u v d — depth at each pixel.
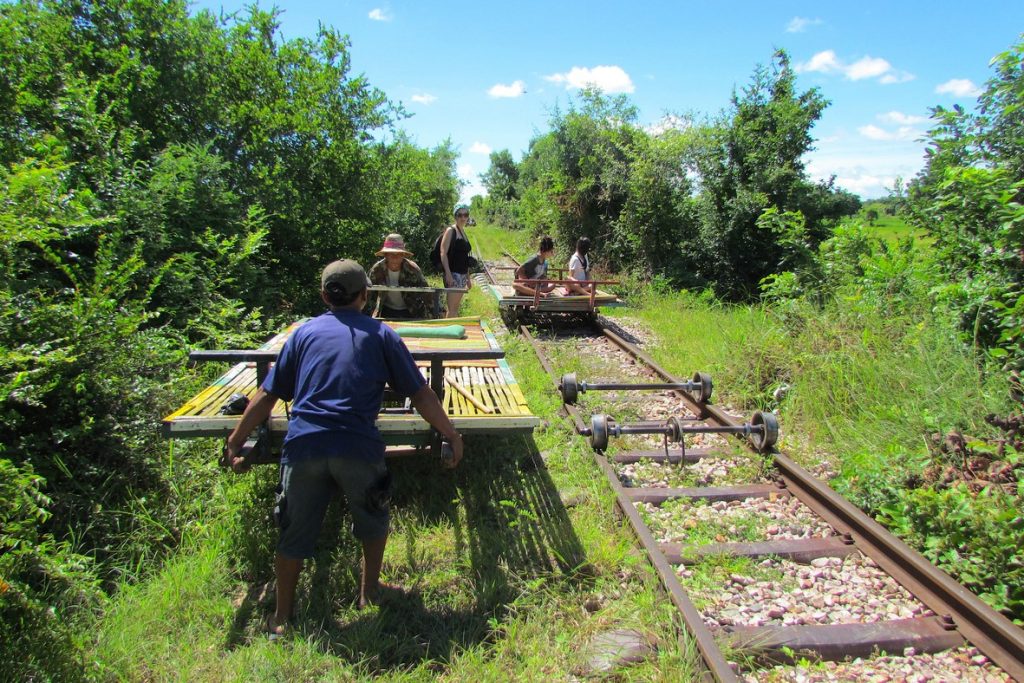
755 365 7.03
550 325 10.97
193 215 7.65
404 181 17.27
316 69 11.03
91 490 3.88
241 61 9.98
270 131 10.20
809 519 4.39
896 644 3.15
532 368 7.86
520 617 3.34
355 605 3.42
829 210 13.92
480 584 3.61
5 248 4.70
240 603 3.43
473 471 4.89
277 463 4.11
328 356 3.15
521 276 10.71
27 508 3.21
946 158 6.90
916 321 6.67
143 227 6.70
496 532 4.15
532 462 5.17
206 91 9.67
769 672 2.99
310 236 10.30
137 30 8.67
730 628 3.25
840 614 3.42
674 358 8.41
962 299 6.23
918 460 4.69
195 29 9.68
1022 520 3.59
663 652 3.03
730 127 14.65
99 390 4.27
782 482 4.89
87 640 2.96
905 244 8.19
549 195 19.64
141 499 3.91
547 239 10.80
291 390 3.28
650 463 5.26
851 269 8.72
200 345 6.17
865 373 6.11
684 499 4.61
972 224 6.62
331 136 10.81
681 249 15.05
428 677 2.94
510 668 3.00
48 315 4.25
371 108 11.46
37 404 3.76
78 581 3.24
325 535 4.03
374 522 3.25
